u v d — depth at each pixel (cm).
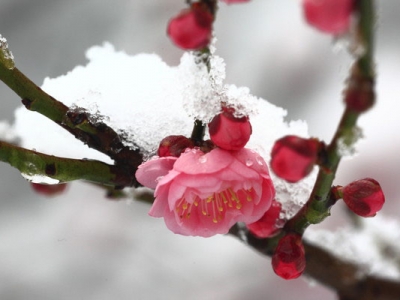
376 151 41
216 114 21
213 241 42
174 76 24
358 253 27
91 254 42
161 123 23
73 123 23
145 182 22
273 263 23
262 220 23
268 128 24
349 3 17
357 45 18
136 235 42
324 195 21
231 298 40
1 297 40
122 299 40
